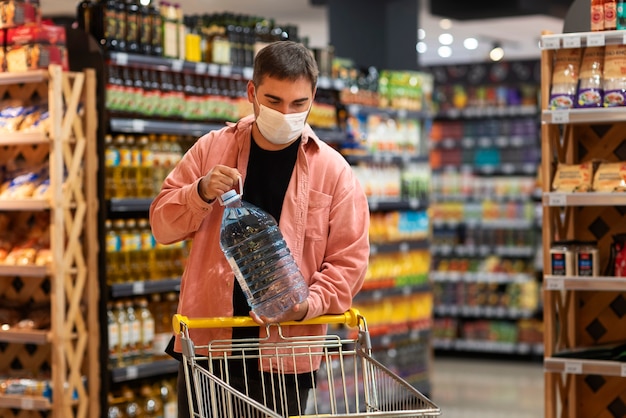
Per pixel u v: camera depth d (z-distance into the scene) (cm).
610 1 434
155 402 596
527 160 1102
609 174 440
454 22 1086
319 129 720
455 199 1122
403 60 908
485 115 1116
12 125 550
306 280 292
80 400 551
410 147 851
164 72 595
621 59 436
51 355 564
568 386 478
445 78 1159
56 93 532
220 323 277
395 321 828
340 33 909
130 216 599
